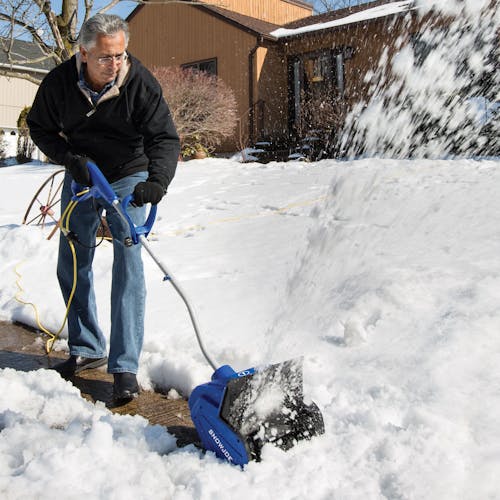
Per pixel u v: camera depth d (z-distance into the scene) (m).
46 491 1.78
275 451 1.95
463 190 6.18
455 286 3.18
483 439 1.99
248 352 2.82
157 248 5.36
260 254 4.82
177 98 14.61
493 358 2.43
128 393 2.64
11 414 2.35
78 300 2.99
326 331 3.00
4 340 3.53
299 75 16.28
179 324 3.35
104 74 2.49
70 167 2.53
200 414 2.09
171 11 17.89
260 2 19.33
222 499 1.76
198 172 11.14
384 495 1.79
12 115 26.08
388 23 13.63
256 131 16.19
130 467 1.94
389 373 2.47
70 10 10.92
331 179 8.48
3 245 5.21
